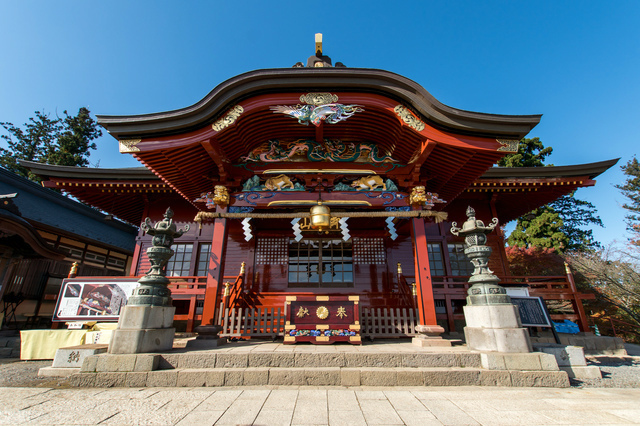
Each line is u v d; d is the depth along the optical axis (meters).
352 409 3.70
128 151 7.05
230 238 11.55
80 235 13.27
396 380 4.81
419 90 6.96
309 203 8.02
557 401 4.01
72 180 10.89
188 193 9.37
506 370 4.91
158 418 3.41
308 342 7.13
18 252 9.21
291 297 7.15
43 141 29.98
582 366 5.50
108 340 7.41
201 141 7.04
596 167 10.47
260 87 7.20
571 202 26.75
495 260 11.70
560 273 17.12
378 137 8.37
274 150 8.48
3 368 6.45
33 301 11.27
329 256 11.46
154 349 5.39
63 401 4.02
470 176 8.66
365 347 6.36
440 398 4.14
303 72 7.03
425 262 7.52
